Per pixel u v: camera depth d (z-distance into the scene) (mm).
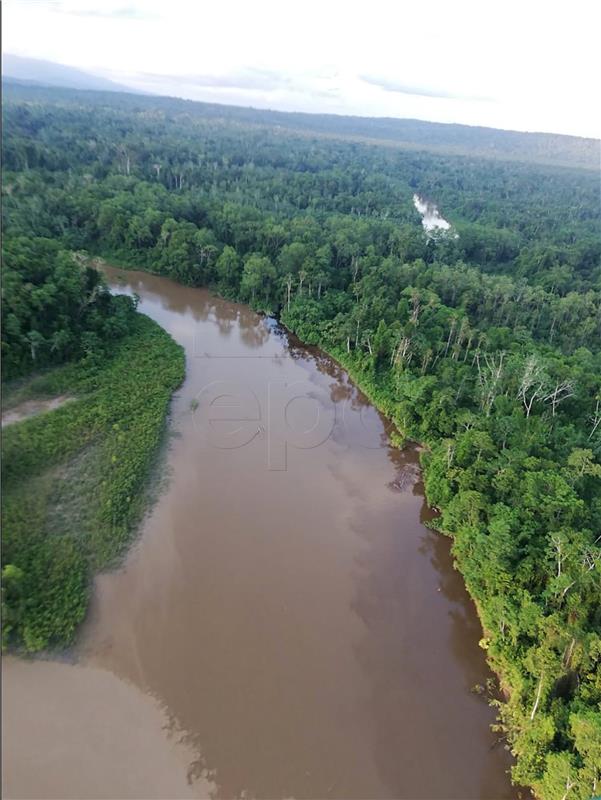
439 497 46875
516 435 50750
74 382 55969
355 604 39406
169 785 28281
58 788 27297
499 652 34844
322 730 31438
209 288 87688
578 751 28094
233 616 37031
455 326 69750
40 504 41750
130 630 35062
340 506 48281
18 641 32844
